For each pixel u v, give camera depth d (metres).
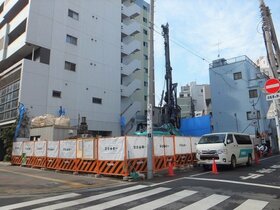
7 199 8.28
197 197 7.86
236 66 39.97
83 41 33.38
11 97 28.17
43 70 28.22
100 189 9.98
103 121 34.28
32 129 23.33
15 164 21.12
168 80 27.66
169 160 15.59
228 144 15.35
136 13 44.31
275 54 10.92
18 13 32.19
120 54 38.56
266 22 10.35
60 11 31.11
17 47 29.16
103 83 35.06
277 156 28.64
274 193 8.21
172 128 25.09
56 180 12.30
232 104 39.50
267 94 8.55
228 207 6.66
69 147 15.84
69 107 30.38
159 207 6.83
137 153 13.18
